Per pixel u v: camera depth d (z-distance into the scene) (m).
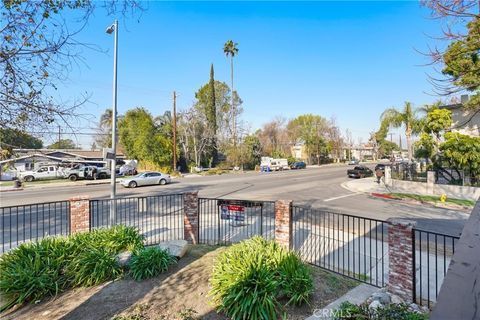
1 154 3.75
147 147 36.28
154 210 13.37
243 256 5.28
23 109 3.57
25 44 3.41
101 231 6.83
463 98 21.44
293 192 19.16
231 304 4.38
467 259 1.27
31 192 20.06
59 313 4.61
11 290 4.93
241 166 44.84
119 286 5.34
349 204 15.05
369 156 88.31
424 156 20.84
